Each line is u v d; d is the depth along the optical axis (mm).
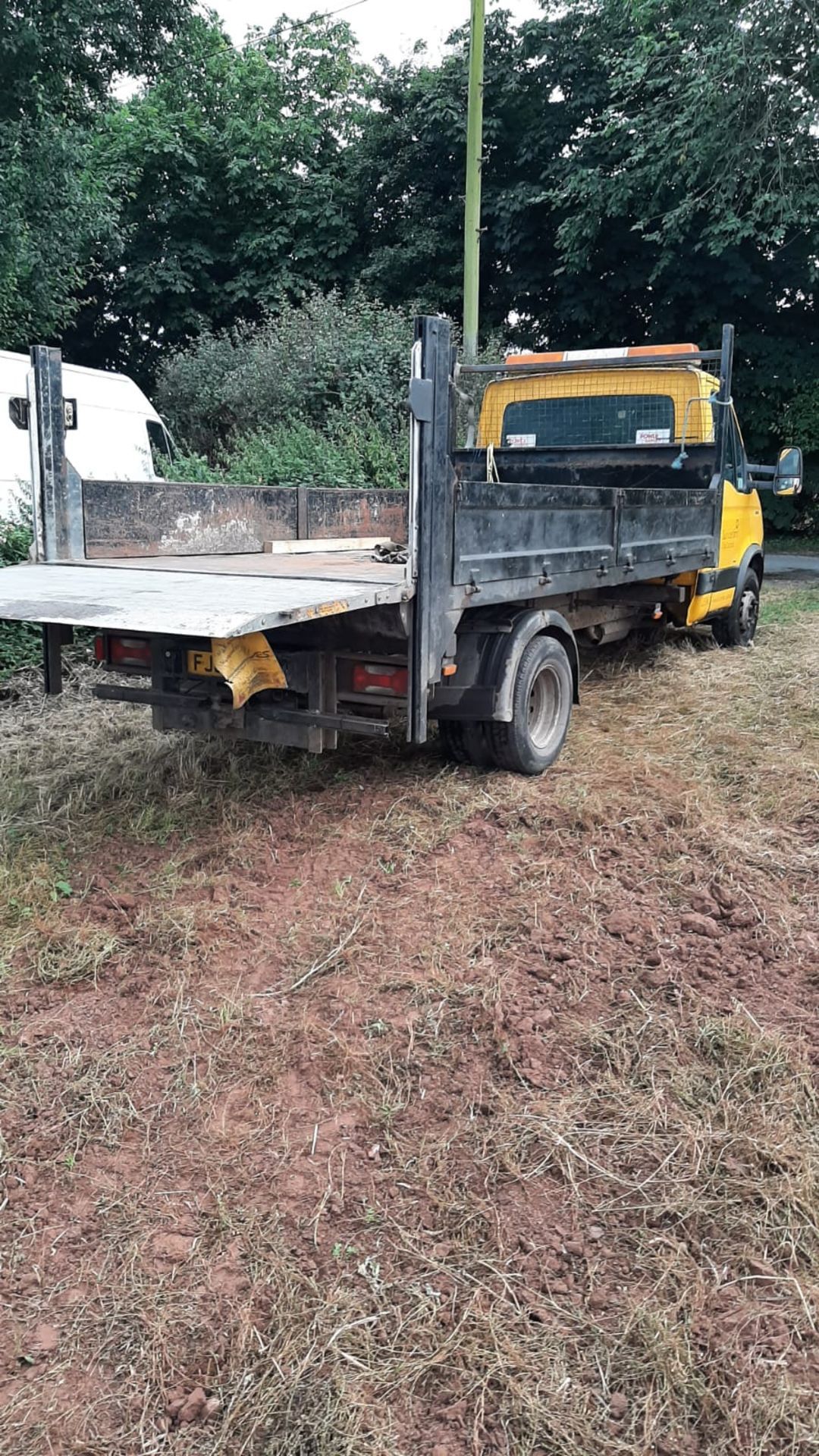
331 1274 2535
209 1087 3162
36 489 5047
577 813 4691
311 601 3834
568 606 6062
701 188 16719
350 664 4477
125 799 5020
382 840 4547
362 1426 2166
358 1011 3457
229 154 22812
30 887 4219
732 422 7969
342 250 22594
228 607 3695
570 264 18641
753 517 8578
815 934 3879
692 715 6230
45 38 11867
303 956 3775
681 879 4211
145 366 25156
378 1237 2641
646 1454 2111
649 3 15922
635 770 5254
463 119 20609
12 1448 2166
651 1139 2916
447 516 4324
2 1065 3264
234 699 3891
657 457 7527
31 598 4043
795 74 14383
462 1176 2816
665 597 6957
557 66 19984
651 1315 2373
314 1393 2240
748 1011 3451
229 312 23625
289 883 4270
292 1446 2141
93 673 7508
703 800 4891
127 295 22797
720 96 14625
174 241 22828
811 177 15422
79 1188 2816
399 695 4383
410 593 4195
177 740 5777
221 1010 3479
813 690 6723
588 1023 3398
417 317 4051
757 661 7738
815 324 19984
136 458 12016
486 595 4656
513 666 4910
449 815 4730
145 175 22312
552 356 7488
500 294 21703
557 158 20031
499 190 20875
